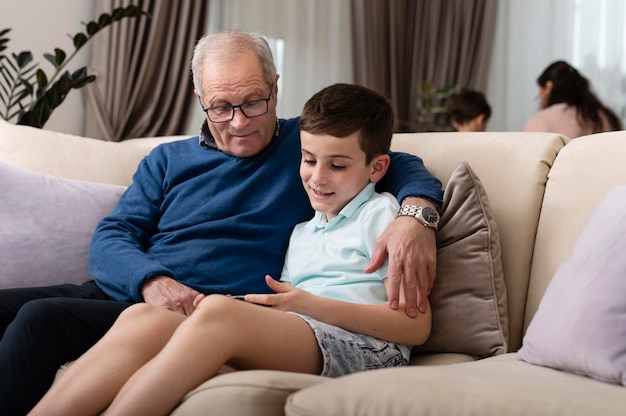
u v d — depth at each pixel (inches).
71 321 60.6
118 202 81.4
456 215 66.2
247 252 73.0
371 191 66.4
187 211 77.0
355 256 63.6
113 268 70.5
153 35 177.5
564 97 174.2
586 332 49.5
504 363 54.9
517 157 71.4
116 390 51.2
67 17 167.2
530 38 249.9
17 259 79.6
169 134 184.2
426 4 258.5
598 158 66.6
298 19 229.1
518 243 68.4
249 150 76.4
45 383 58.4
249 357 51.8
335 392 41.6
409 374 43.0
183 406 46.3
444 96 251.8
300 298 57.2
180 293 66.6
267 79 76.2
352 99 63.7
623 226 53.0
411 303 60.4
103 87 171.2
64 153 92.2
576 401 38.1
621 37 233.3
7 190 82.4
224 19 205.5
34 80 161.3
